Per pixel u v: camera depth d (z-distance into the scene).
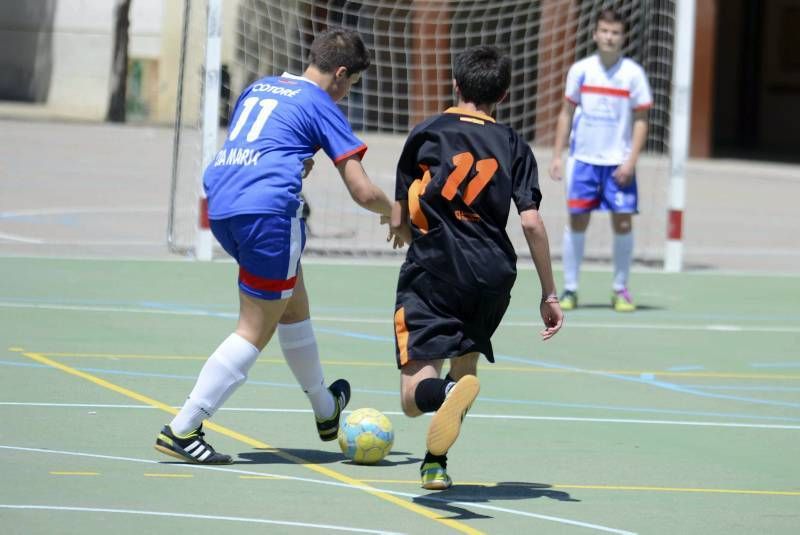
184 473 15.98
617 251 30.88
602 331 28.27
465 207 14.89
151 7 90.19
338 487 15.63
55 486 15.09
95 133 77.00
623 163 30.06
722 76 103.19
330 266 36.38
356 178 16.25
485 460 17.34
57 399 19.77
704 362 25.27
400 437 18.47
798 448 18.64
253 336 16.41
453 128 15.08
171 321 27.05
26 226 40.66
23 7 95.25
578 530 14.20
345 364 23.69
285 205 16.11
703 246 44.28
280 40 65.25
